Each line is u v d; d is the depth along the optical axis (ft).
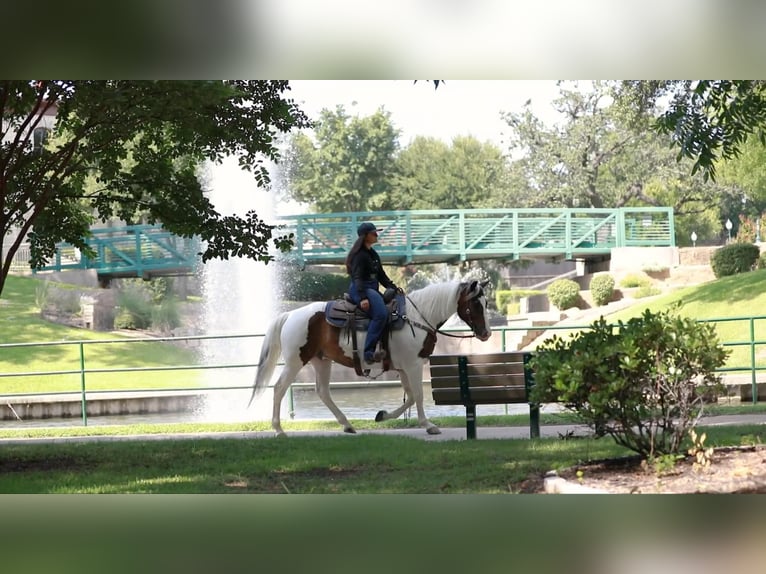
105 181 45.98
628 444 28.30
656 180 191.83
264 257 46.37
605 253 142.61
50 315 119.75
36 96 39.01
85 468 35.01
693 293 111.96
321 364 42.86
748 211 213.25
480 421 46.50
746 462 27.30
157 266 131.85
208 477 31.73
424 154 204.74
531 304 142.20
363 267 41.11
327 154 197.36
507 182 193.98
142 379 92.32
